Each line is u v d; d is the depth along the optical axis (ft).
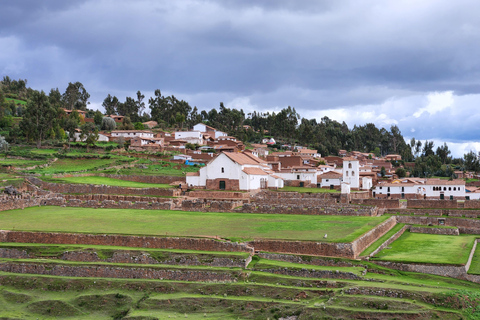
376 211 367.04
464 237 314.76
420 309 181.88
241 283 210.38
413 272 227.20
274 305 192.13
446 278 221.25
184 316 190.60
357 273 214.48
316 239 245.45
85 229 275.39
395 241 298.56
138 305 199.93
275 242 243.81
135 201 389.60
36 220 305.12
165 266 226.38
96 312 200.13
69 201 372.38
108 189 421.18
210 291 206.59
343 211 342.44
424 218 358.84
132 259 235.61
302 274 217.56
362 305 186.19
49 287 216.95
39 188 417.08
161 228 280.51
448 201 396.37
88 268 227.61
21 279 222.07
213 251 242.78
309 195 428.56
